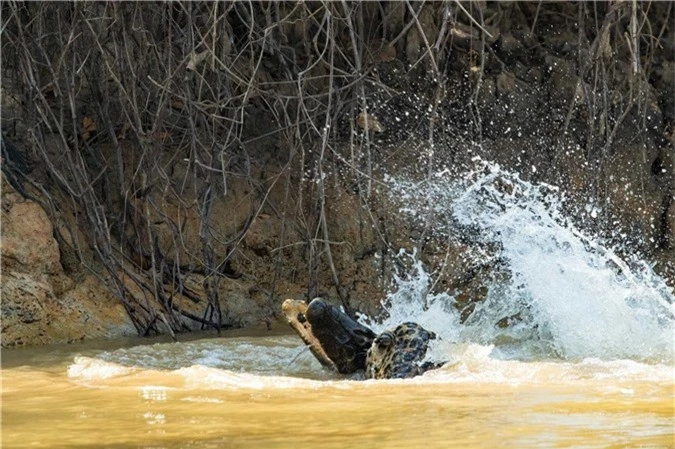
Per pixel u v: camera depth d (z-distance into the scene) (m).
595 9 37.28
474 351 24.72
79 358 26.12
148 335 33.81
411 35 40.22
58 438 16.36
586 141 40.97
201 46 35.41
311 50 38.56
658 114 43.09
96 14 34.38
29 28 35.41
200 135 36.69
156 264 35.69
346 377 24.55
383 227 38.56
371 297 37.50
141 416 18.17
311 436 16.03
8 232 33.06
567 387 20.61
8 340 31.55
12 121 36.06
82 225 35.44
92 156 36.69
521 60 42.84
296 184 38.44
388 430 16.38
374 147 39.06
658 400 18.81
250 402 19.45
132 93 33.69
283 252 37.97
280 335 32.97
